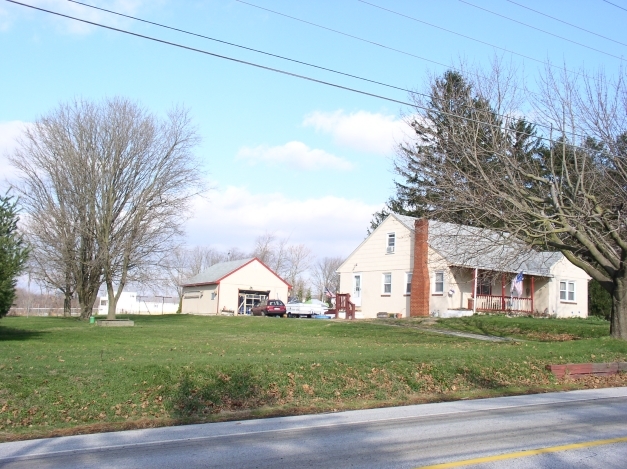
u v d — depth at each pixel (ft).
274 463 25.49
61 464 25.50
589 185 73.97
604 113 70.69
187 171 198.59
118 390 38.32
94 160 122.83
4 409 34.27
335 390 43.83
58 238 128.36
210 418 36.55
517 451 27.20
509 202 71.36
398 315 131.23
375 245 141.49
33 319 137.59
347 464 25.21
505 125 76.28
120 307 271.08
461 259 93.30
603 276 71.82
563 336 90.63
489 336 92.99
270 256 320.09
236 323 122.21
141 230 120.78
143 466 25.11
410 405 41.63
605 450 27.48
